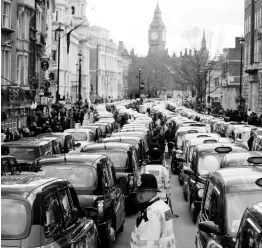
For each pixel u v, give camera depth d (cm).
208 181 973
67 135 2198
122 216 1302
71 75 13238
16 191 684
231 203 829
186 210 1681
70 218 775
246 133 2939
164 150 2581
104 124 3566
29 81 4681
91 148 1605
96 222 1059
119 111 6531
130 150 1586
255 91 7169
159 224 672
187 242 1278
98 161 1141
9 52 4022
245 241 597
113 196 1173
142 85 13925
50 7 7381
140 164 1841
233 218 812
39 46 5272
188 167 1833
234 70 9969
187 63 11806
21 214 667
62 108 5494
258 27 7200
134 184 1536
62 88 11638
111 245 1121
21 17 4397
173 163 2597
